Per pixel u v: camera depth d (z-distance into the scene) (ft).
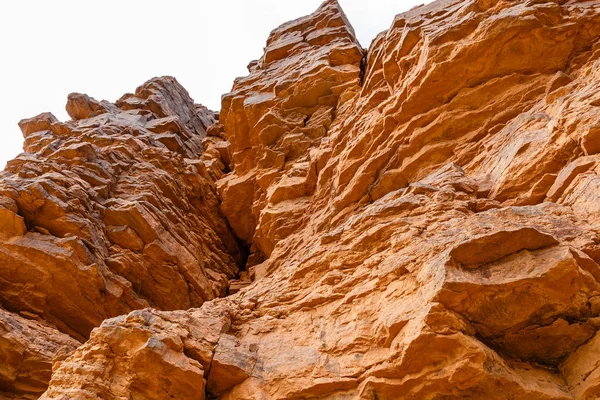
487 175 36.73
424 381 23.32
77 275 44.57
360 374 25.89
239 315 36.01
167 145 91.09
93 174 60.90
